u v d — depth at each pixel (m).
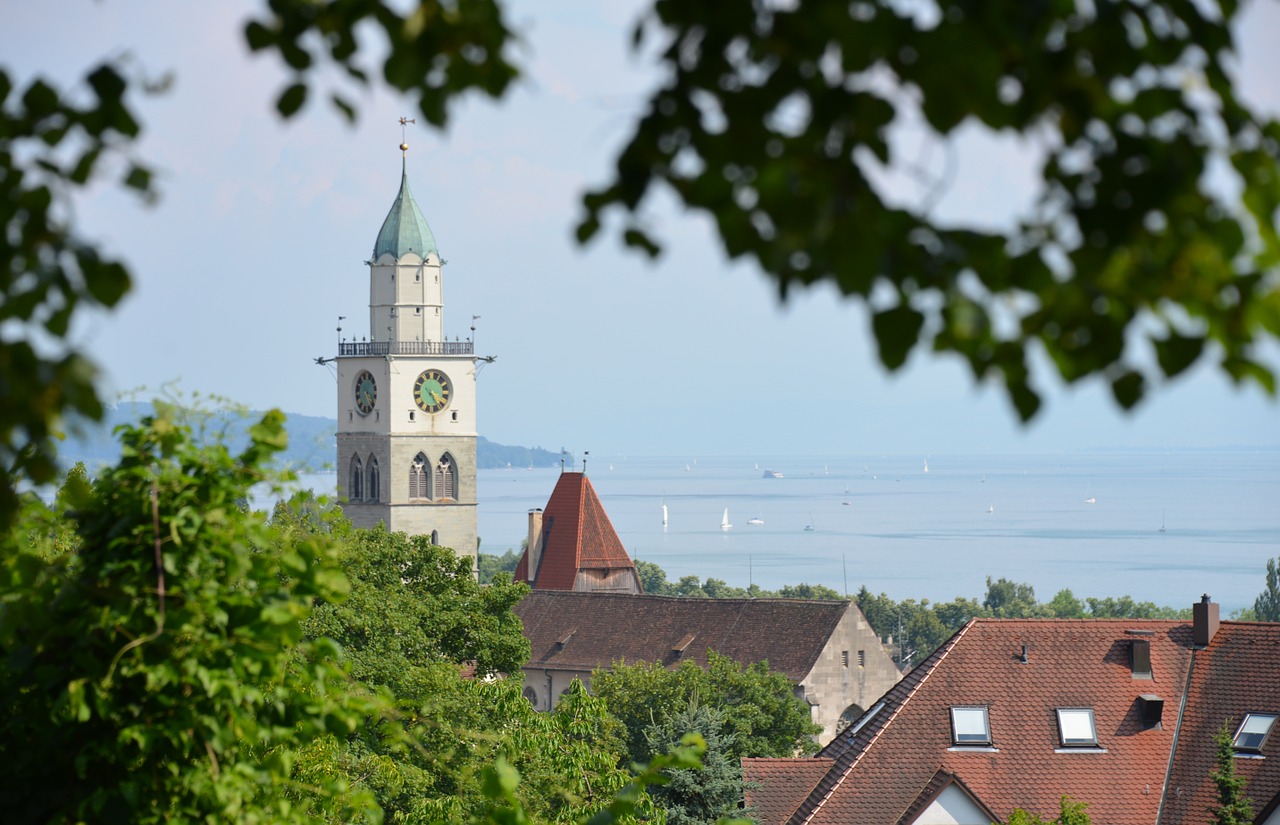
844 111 13.00
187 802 32.22
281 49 15.98
